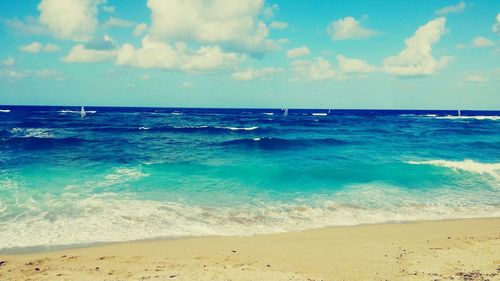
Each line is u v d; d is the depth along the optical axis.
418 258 8.77
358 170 21.11
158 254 9.11
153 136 40.91
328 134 45.91
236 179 18.53
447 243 10.08
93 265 8.25
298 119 87.56
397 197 15.93
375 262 8.55
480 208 14.61
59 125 56.03
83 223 11.69
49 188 15.94
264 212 13.43
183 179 18.30
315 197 15.60
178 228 11.50
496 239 10.45
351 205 14.60
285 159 24.91
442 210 14.27
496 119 97.06
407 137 42.41
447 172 20.83
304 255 9.09
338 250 9.48
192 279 7.35
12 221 11.73
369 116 116.56
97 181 17.50
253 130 50.75
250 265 8.33
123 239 10.46
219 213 13.16
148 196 15.05
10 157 23.92
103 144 32.03
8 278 7.41
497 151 30.72
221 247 9.72
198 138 38.97
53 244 9.95
